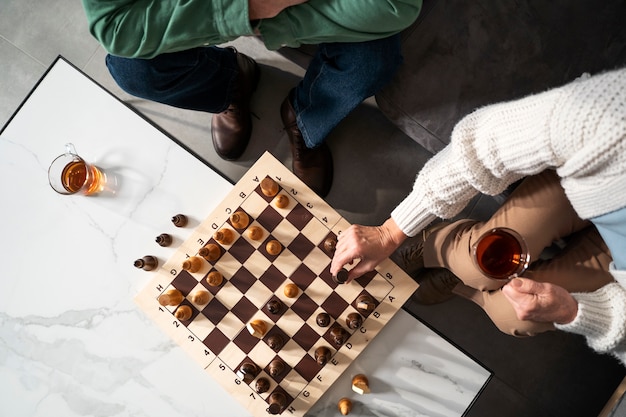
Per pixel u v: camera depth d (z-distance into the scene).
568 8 1.60
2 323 1.73
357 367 1.63
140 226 1.73
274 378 1.61
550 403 2.02
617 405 1.55
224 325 1.63
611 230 1.06
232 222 1.58
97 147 1.78
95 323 1.71
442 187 1.24
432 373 1.63
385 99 1.72
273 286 1.63
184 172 1.75
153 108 2.15
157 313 1.65
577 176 1.00
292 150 2.01
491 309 1.55
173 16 1.22
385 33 1.44
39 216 1.76
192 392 1.67
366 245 1.45
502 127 1.08
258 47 2.15
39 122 1.80
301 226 1.64
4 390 1.71
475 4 1.63
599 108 0.89
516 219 1.42
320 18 1.33
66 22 2.22
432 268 1.89
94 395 1.69
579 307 1.16
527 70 1.61
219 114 2.02
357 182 2.10
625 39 1.58
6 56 2.23
